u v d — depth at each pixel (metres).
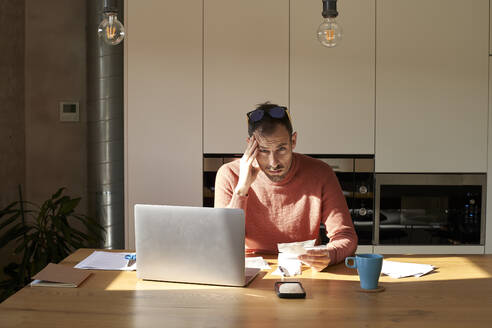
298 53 3.23
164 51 3.23
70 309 1.39
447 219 3.30
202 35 3.22
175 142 3.25
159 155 3.26
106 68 3.42
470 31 3.22
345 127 3.25
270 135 1.97
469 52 3.23
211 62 3.23
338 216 2.05
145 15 3.22
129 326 1.27
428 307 1.40
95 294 1.52
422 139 3.26
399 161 3.27
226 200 2.09
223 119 3.24
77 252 2.06
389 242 3.30
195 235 1.59
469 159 3.27
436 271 1.76
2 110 3.56
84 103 3.93
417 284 1.61
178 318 1.32
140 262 1.65
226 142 3.25
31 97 3.93
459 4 3.21
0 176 3.54
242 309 1.39
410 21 3.22
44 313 1.36
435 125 3.26
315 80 3.24
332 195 2.09
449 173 3.28
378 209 3.28
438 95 3.25
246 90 3.24
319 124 3.25
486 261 1.90
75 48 3.93
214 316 1.34
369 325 1.27
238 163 2.14
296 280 1.65
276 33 3.22
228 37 3.22
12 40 3.69
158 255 1.63
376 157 3.26
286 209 2.11
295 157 2.13
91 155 3.54
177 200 3.27
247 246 2.13
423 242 3.31
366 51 3.23
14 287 3.17
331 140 3.26
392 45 3.23
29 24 3.91
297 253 1.79
